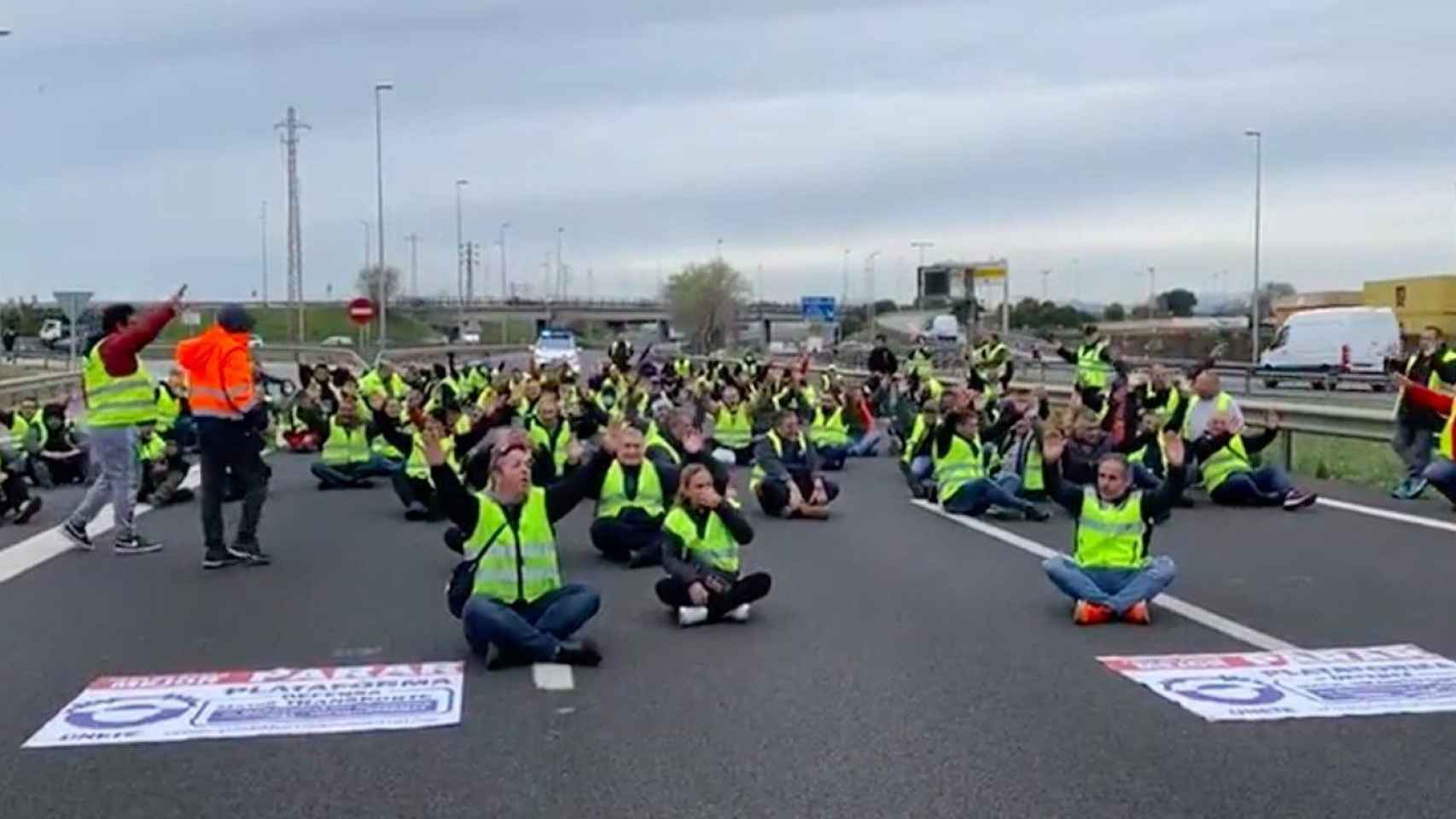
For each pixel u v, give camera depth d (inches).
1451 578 473.7
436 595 459.8
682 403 988.6
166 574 506.3
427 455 366.6
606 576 508.7
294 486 836.0
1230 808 243.3
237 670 354.6
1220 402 704.4
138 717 310.7
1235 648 370.6
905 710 311.6
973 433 698.8
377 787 260.7
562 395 838.5
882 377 1424.7
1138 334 2940.5
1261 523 620.7
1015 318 4441.4
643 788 258.1
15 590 472.7
